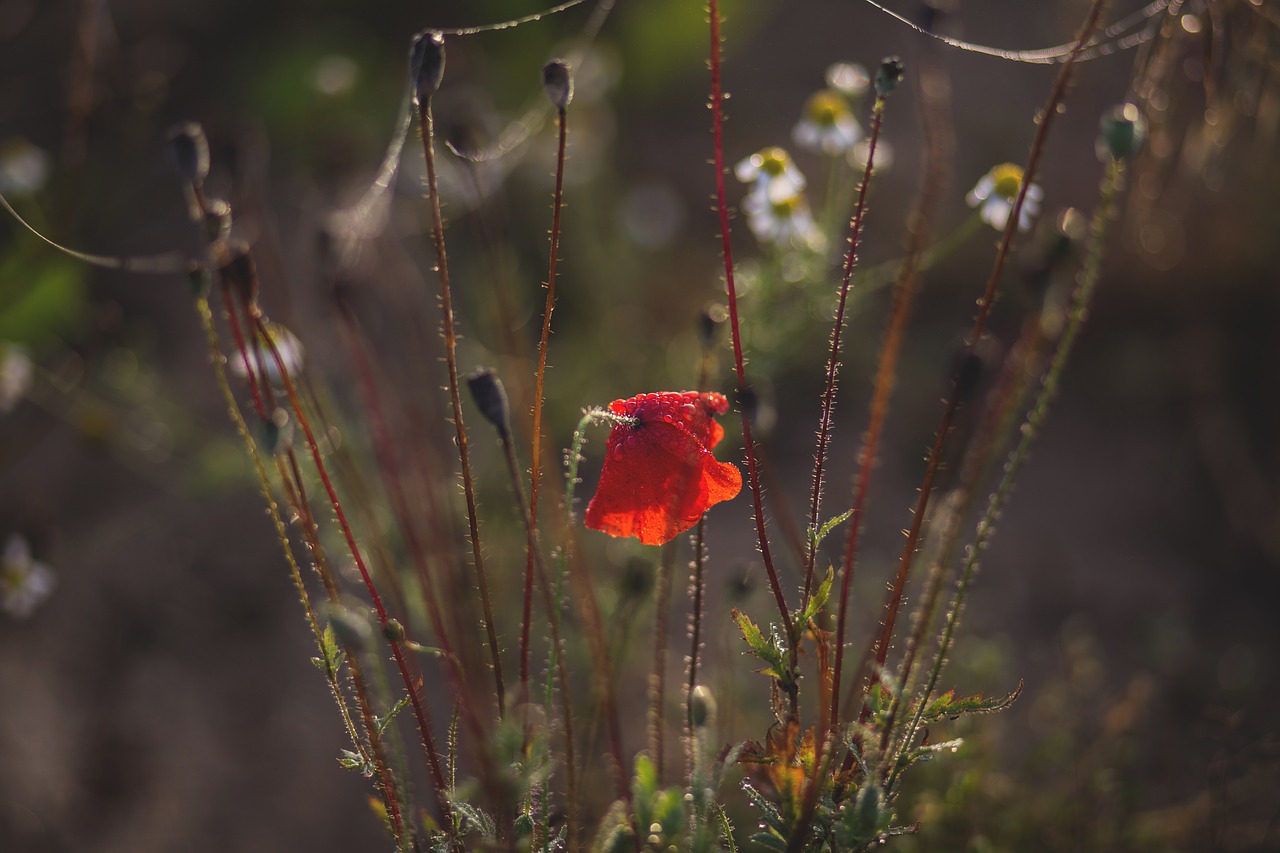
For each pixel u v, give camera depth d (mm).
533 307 5863
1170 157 2963
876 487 5484
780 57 7891
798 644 1850
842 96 3809
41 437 5340
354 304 3750
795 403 5836
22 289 5023
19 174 4836
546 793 1872
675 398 1893
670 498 1849
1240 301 5734
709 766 1920
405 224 5387
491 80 7000
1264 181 5418
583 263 5961
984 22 7922
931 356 5852
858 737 1858
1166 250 5719
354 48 7133
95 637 4453
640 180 7184
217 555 4879
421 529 3027
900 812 2914
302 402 2559
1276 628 4691
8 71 6430
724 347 3555
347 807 3889
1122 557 5145
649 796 1616
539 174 5754
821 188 5680
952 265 6348
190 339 5887
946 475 2693
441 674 4105
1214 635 4652
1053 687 3893
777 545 4910
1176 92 2684
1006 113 7059
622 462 1870
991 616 4711
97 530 4910
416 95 1729
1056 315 2520
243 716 4219
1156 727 3971
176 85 6980
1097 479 5617
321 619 3316
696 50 7602
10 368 4469
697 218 6957
